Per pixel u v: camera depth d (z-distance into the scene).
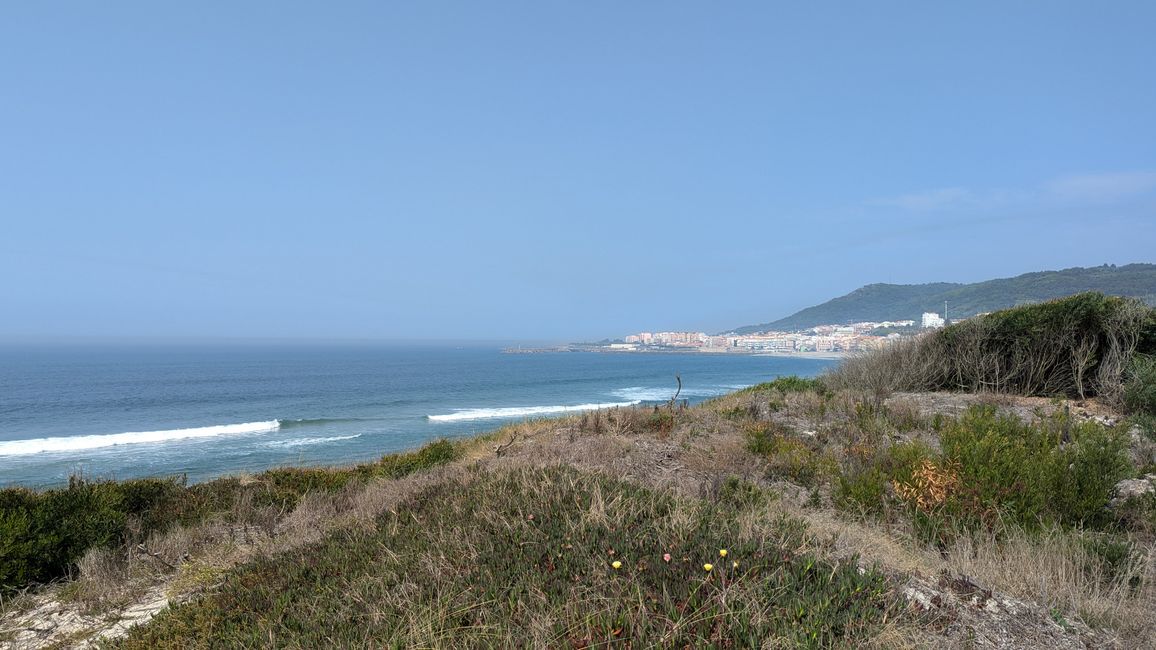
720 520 4.54
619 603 3.17
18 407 57.16
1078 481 6.26
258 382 91.12
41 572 6.33
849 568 3.56
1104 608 3.79
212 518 8.54
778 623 2.93
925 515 5.86
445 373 117.44
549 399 62.66
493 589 3.57
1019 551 4.71
